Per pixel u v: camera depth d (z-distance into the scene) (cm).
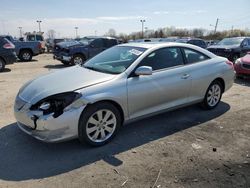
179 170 373
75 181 349
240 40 1558
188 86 550
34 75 1148
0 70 1271
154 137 479
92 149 434
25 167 382
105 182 347
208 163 392
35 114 399
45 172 370
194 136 484
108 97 430
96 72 478
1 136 479
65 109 399
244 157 411
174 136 483
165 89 508
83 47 1491
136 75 470
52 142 403
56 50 1569
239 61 1006
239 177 358
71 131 408
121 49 543
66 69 526
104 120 443
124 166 384
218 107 648
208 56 607
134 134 490
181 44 562
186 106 578
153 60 504
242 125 536
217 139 472
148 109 496
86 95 411
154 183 344
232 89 858
